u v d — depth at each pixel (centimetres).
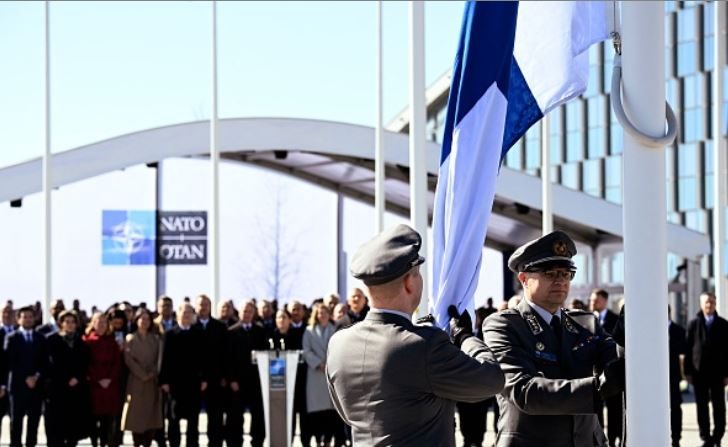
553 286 599
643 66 489
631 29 491
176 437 1803
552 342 595
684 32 7306
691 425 2244
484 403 1770
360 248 502
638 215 486
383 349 484
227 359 1814
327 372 513
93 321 1841
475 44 654
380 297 495
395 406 482
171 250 3094
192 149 2923
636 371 483
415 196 1312
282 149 2962
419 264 496
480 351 534
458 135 653
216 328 1820
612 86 500
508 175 3142
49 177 2689
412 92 1321
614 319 1812
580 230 3500
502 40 652
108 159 2858
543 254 599
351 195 3550
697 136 7231
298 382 1814
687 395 2986
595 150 7688
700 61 7212
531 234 3528
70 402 1806
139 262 3080
